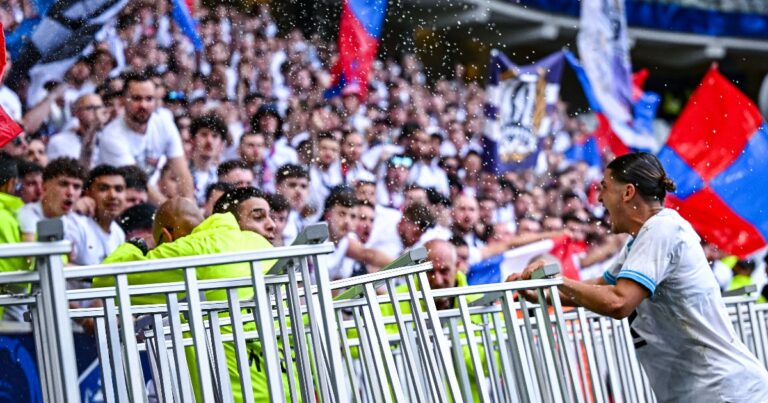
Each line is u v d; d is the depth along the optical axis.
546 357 4.88
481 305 5.40
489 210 11.15
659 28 14.12
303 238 3.81
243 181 9.35
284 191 9.67
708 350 5.20
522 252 11.13
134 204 8.59
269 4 10.53
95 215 8.42
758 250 11.74
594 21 12.95
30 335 7.17
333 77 10.80
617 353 6.07
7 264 6.49
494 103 12.02
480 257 10.78
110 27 9.36
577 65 12.73
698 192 11.69
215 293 5.75
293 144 10.20
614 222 5.48
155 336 4.34
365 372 4.74
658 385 5.39
